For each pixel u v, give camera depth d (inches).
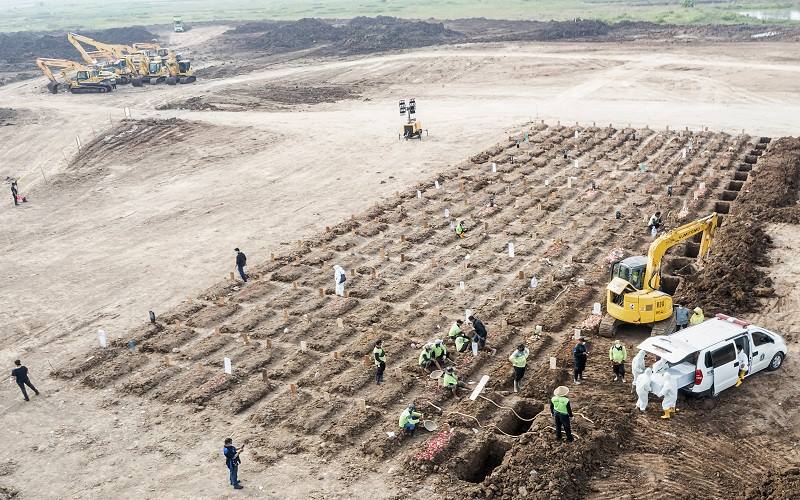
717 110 2709.2
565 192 1894.7
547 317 1246.3
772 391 997.8
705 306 1226.0
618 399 1000.9
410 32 5354.3
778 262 1409.9
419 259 1545.3
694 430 930.7
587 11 6771.7
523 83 3395.7
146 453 959.0
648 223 1630.2
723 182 1900.8
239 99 3368.6
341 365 1131.9
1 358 1237.7
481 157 2237.9
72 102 3535.9
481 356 1136.8
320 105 3191.4
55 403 1088.8
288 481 888.3
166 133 2787.9
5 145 2864.2
